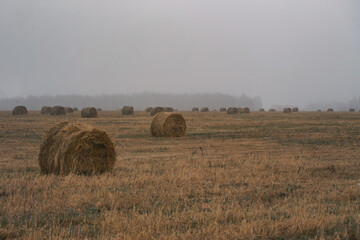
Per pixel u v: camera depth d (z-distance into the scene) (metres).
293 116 56.62
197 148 19.92
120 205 8.06
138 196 8.60
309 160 14.86
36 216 7.29
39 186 9.84
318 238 6.30
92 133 12.33
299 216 7.05
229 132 29.23
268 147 20.27
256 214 7.37
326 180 10.93
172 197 8.72
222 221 7.07
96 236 6.32
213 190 9.42
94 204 8.06
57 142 12.38
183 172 11.52
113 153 12.77
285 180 10.83
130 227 6.53
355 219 7.08
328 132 28.73
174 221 6.91
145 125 36.47
